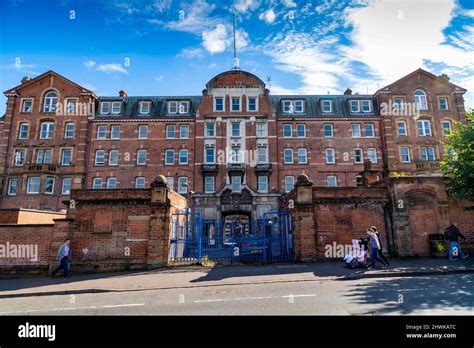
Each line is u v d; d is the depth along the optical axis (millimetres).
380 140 36125
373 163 35562
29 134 35969
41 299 10406
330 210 17172
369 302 7980
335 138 36156
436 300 7965
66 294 11156
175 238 18219
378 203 17422
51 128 36469
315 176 35125
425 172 34281
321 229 16906
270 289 10414
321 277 12234
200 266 15820
